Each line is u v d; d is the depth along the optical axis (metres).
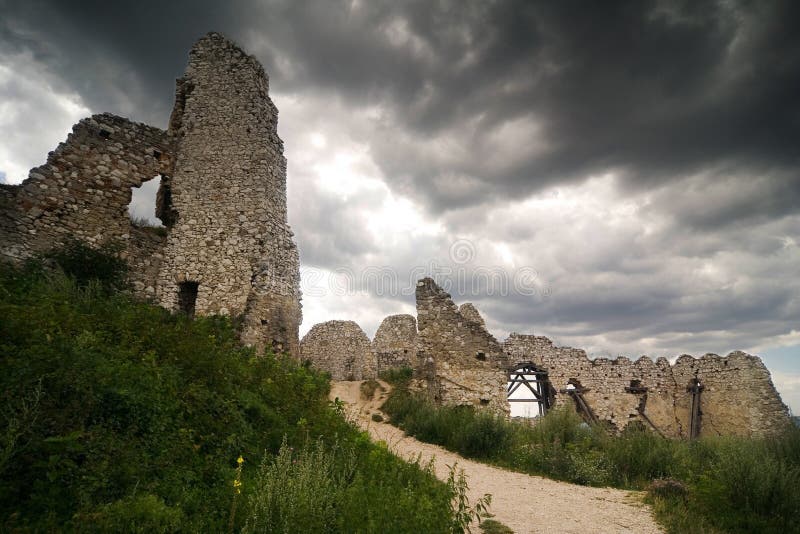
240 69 18.55
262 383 9.05
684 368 28.03
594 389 25.95
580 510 8.34
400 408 17.44
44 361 5.26
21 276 10.13
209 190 17.11
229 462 6.02
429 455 12.76
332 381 23.92
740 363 26.08
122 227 15.28
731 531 7.53
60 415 4.85
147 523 4.15
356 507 5.50
